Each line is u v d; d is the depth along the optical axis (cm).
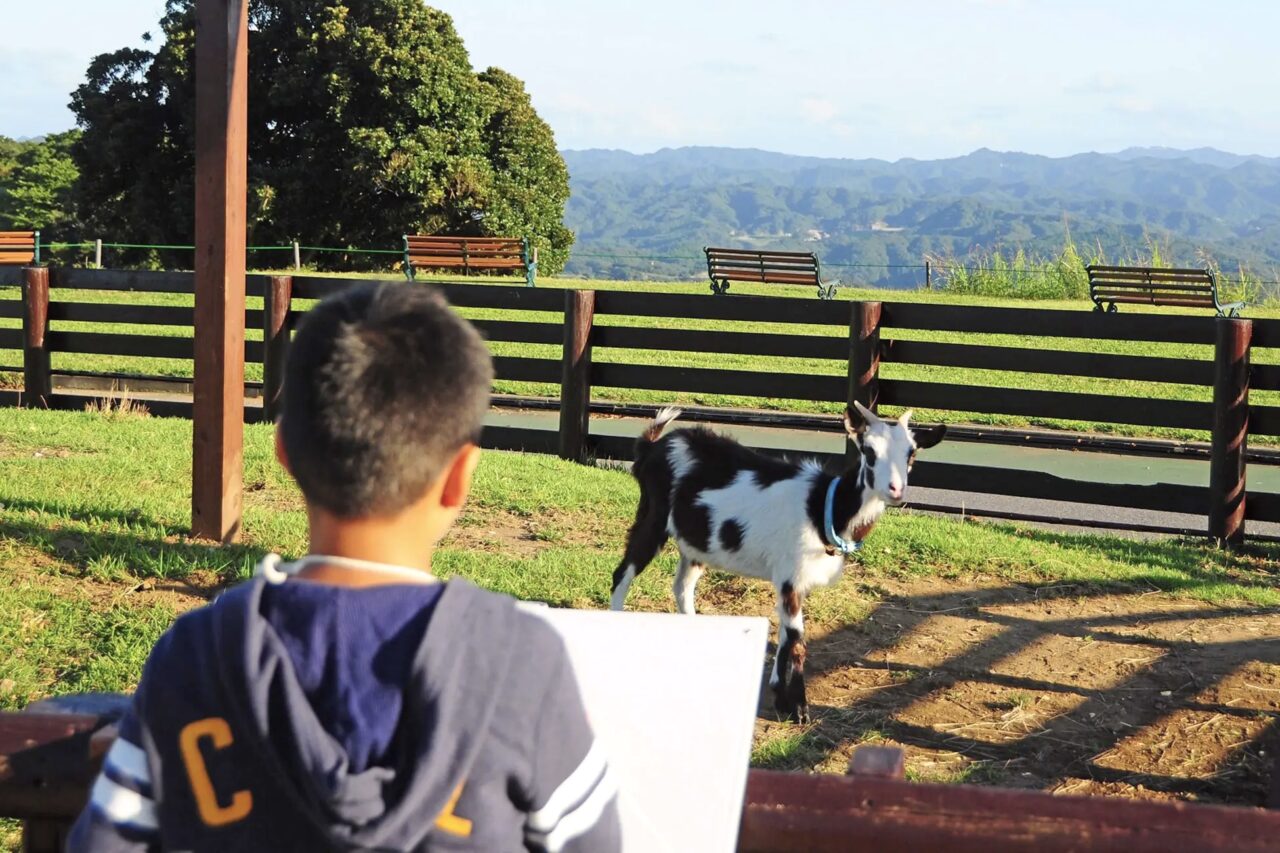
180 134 3709
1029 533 908
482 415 154
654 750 173
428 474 147
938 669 611
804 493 581
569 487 912
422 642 137
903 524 861
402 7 3712
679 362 1593
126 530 690
